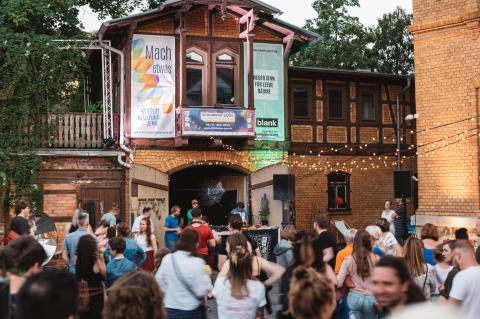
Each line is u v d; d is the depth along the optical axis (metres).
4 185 18.14
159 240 19.81
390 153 25.14
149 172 19.77
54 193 18.86
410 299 4.02
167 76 20.12
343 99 24.38
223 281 6.57
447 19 17.81
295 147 23.17
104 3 25.00
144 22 19.89
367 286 7.51
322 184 23.70
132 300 3.82
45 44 18.72
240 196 21.56
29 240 5.19
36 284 3.00
